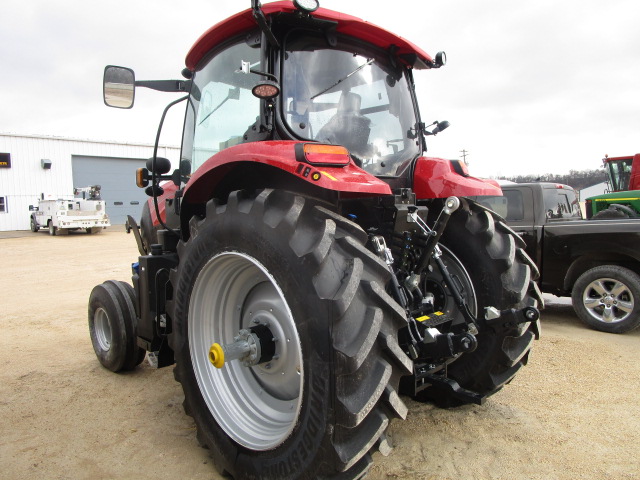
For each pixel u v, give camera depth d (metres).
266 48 2.30
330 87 2.49
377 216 2.42
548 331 4.96
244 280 2.43
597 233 4.97
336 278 1.78
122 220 26.80
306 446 1.79
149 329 3.08
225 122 2.70
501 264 2.64
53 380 3.61
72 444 2.64
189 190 2.57
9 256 12.46
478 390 2.75
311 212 1.96
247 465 2.09
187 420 2.94
